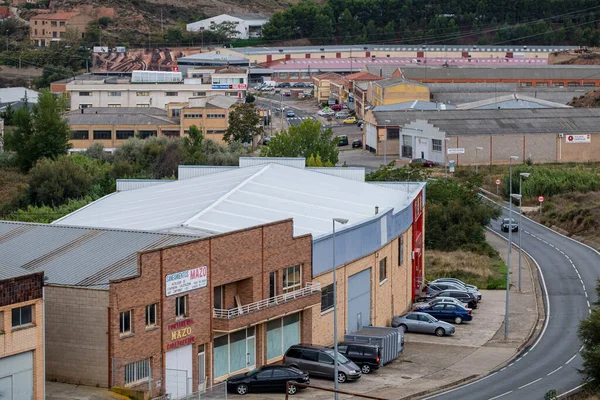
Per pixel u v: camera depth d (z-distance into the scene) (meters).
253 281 78.81
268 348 81.00
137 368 70.25
